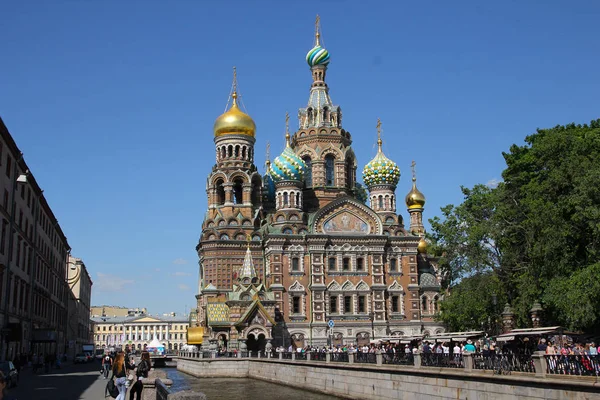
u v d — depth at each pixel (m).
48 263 96.75
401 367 43.47
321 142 112.88
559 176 56.59
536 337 48.50
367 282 99.94
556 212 55.56
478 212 76.56
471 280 71.69
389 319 100.00
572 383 29.17
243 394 56.97
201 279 111.25
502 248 69.69
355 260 100.12
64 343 124.31
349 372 51.56
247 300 95.56
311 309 96.81
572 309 49.78
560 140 59.34
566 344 46.81
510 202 69.44
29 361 76.88
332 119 114.94
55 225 102.50
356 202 102.00
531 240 60.19
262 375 74.81
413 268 102.50
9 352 66.19
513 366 33.81
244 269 99.25
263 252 103.88
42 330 80.31
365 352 51.03
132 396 31.98
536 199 58.69
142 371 32.34
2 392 14.66
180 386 66.00
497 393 34.34
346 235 100.12
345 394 52.06
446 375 38.62
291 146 116.44
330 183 113.12
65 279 125.00
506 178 70.00
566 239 56.06
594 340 50.41
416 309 101.19
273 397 53.91
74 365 100.50
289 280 97.75
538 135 69.19
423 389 41.12
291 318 96.19
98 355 194.50
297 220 101.31
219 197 110.88
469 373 36.50
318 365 57.66
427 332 91.06
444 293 85.81
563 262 55.62
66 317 128.12
